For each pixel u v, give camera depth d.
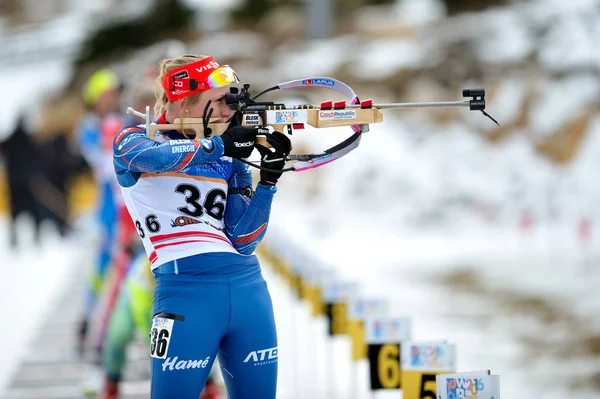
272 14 128.75
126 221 25.03
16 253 61.53
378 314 19.31
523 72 86.06
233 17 130.25
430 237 68.94
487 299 40.91
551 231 67.94
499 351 30.66
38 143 66.88
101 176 29.14
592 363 28.58
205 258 13.18
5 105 152.38
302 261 29.20
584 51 83.75
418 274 49.47
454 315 37.31
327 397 23.38
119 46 140.25
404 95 91.06
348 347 30.19
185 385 12.96
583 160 75.00
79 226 66.75
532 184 74.31
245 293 13.37
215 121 13.40
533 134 78.56
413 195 76.88
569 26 87.06
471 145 79.88
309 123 13.26
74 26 188.62
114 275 25.58
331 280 23.75
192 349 12.93
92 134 30.28
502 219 73.06
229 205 13.79
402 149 81.38
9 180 62.78
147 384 25.53
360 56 98.81
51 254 60.22
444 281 46.84
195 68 13.30
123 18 144.50
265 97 67.00
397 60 94.88
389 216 75.62
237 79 13.73
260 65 107.62
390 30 110.69
